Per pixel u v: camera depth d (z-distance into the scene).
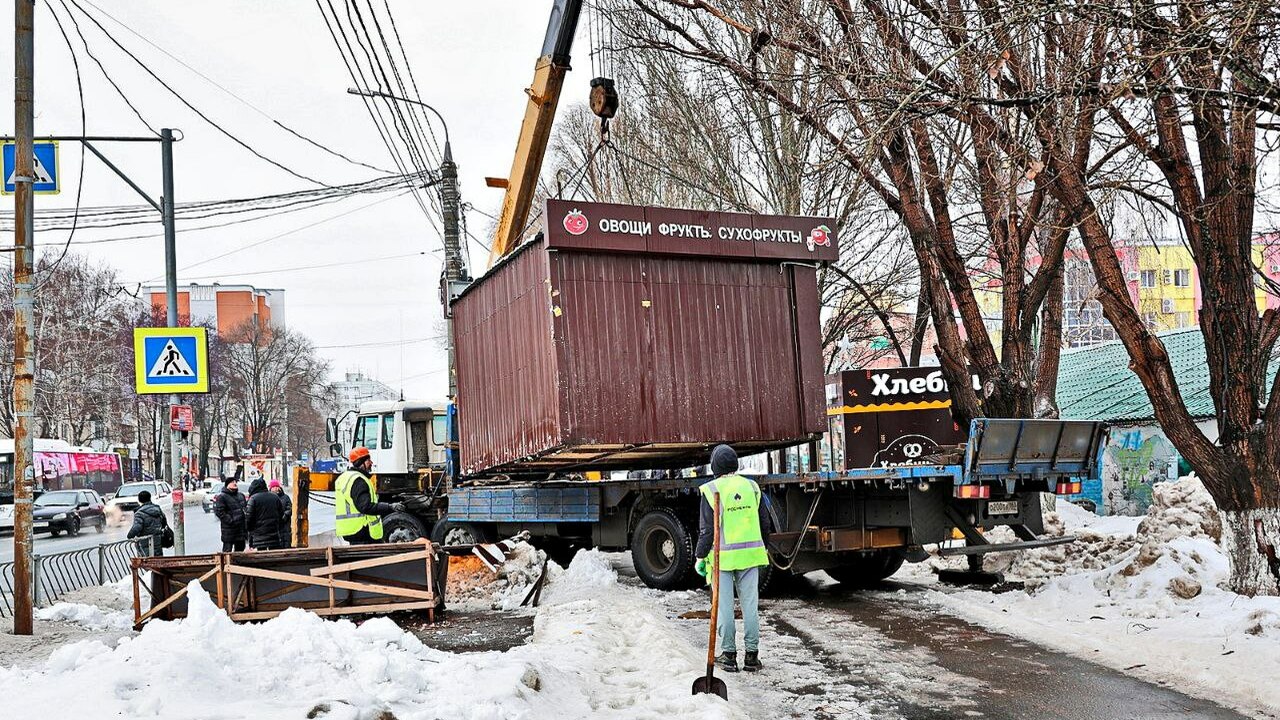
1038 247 17.27
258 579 11.66
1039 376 17.83
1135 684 7.66
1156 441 24.67
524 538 16.25
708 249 12.27
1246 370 10.27
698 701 6.71
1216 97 8.70
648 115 22.52
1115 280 10.64
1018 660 8.62
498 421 13.50
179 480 19.33
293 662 6.57
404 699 6.19
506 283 13.14
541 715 6.28
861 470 12.28
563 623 10.04
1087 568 13.64
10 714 5.32
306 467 18.59
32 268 10.80
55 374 52.50
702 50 11.31
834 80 10.52
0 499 37.69
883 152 13.30
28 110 10.88
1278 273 13.63
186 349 16.48
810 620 11.09
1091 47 9.24
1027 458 12.16
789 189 20.25
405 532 17.97
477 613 12.39
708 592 13.56
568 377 11.56
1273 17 7.52
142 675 5.77
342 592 11.85
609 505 14.69
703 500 8.48
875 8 10.20
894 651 9.16
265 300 130.75
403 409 18.88
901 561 13.98
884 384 16.84
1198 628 9.30
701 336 12.30
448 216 22.47
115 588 14.55
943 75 9.48
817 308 12.99
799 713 7.05
